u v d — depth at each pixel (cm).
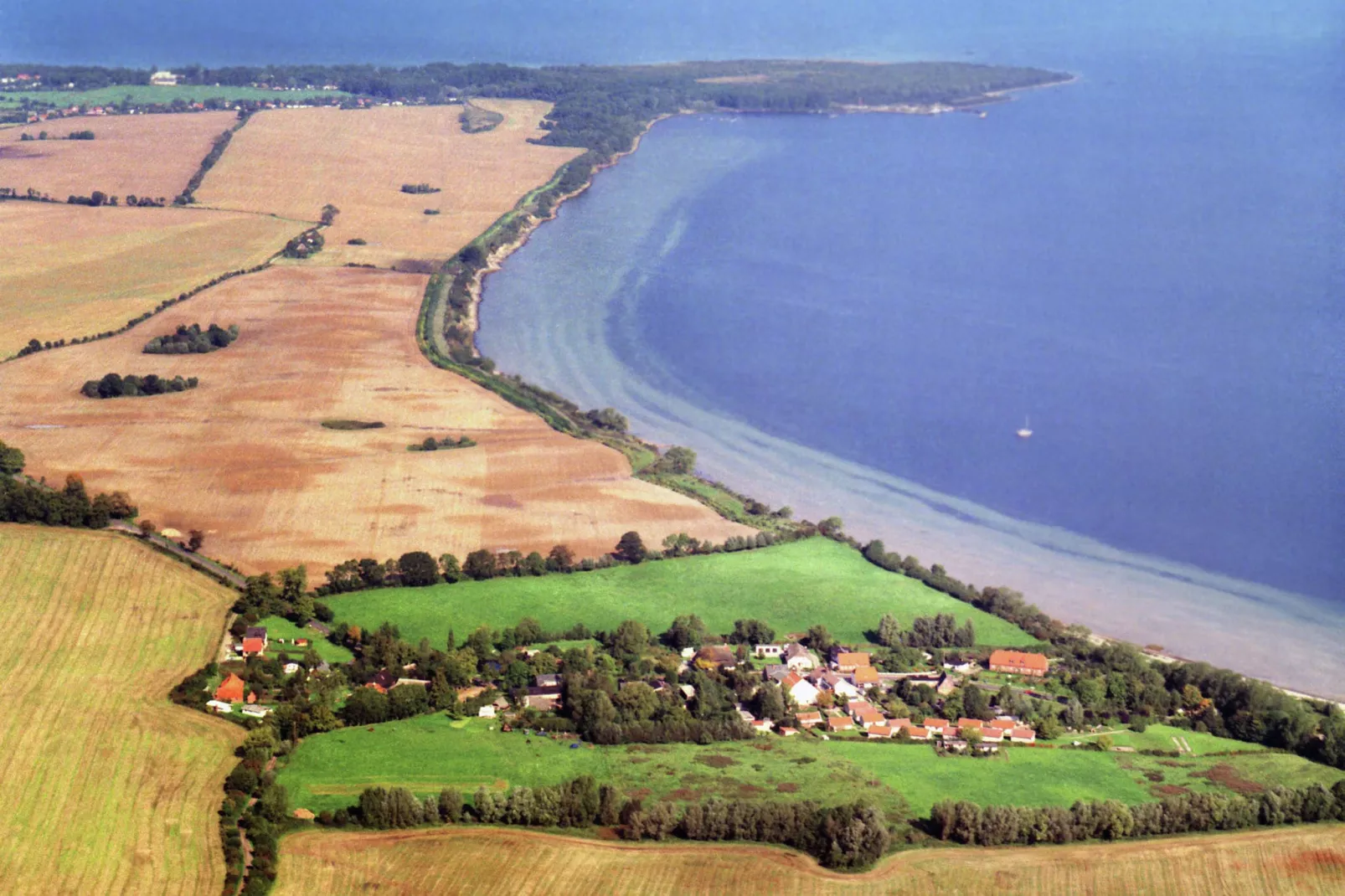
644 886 19612
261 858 19525
